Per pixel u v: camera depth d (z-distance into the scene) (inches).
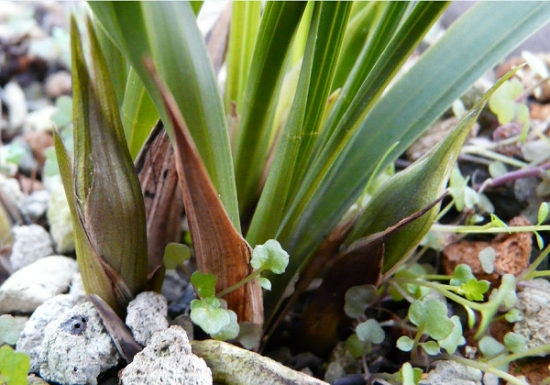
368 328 3.9
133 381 3.3
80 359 3.5
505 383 4.0
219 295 3.6
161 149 4.0
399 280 4.1
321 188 3.9
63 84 7.9
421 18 3.0
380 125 3.9
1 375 2.9
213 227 3.0
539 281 4.6
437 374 3.9
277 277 4.0
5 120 7.3
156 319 3.7
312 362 4.5
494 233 4.9
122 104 4.1
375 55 3.6
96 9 2.6
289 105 4.5
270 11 3.1
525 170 4.9
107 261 3.5
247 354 3.4
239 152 4.0
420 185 3.4
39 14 8.9
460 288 3.8
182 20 2.7
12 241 5.4
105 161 3.2
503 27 3.6
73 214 3.4
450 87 3.7
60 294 4.6
